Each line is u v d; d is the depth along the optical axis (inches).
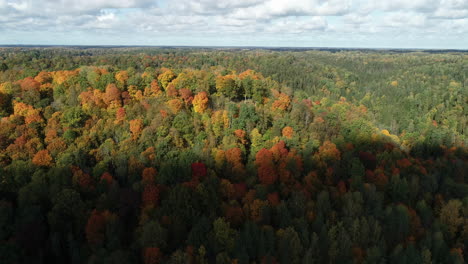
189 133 3853.3
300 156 3663.9
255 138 3863.2
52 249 2454.5
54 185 2918.3
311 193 3152.1
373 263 2273.6
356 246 2438.5
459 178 3826.3
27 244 2431.1
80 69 5280.5
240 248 2285.9
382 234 2610.7
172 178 3159.5
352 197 2915.8
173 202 2736.2
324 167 3587.6
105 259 2154.3
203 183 3051.2
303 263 2199.8
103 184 3041.3
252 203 2859.3
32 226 2497.5
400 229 2647.6
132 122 3786.9
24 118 3774.6
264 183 3289.9
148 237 2357.3
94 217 2581.2
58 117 3799.2
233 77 5723.4
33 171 3154.5
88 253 2450.8
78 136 3659.0
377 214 2780.5
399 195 3272.6
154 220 2551.7
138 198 2942.9
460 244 2650.1
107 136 3742.6
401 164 3841.0
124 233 2618.1
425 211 2967.5
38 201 2856.8
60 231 2608.3
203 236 2432.3
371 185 3120.1
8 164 3196.4
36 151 3371.1
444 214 2864.2
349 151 3905.0
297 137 3969.0
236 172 3410.4
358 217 2694.4
